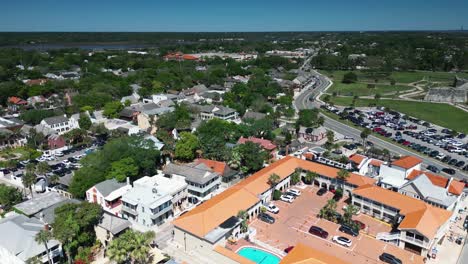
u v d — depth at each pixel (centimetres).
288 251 7031
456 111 19450
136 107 17212
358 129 16112
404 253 7050
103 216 7500
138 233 6056
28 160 12194
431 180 8975
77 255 6825
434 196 8312
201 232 6969
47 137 13700
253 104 18138
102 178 9325
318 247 7244
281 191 9706
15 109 18800
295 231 7825
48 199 8556
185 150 11306
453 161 11944
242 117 17150
